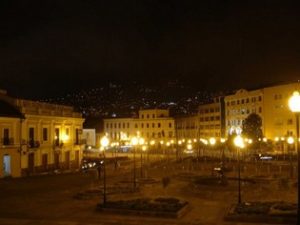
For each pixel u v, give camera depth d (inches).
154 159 3267.7
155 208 943.7
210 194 1258.6
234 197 1201.4
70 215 947.3
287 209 908.0
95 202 1128.2
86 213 965.8
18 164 1980.8
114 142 4990.2
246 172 1961.1
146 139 5270.7
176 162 2743.6
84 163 2913.4
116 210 951.0
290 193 1267.2
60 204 1107.9
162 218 896.9
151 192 1322.6
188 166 2363.4
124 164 2682.1
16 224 850.8
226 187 1343.5
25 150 2038.6
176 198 1097.4
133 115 6215.6
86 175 1911.9
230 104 5017.2
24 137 2042.3
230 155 3304.6
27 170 2057.1
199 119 5634.8
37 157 2165.4
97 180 1681.8
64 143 2438.5
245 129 4020.7
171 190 1364.4
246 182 1489.9
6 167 1921.8
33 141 2118.6
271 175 1766.7
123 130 5989.2
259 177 1667.1
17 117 1982.0
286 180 1540.4
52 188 1455.5
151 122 5836.6
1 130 1897.1
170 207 949.2
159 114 5871.1
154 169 2228.1
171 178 1731.1
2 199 1203.9
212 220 876.6
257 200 1115.3
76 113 2630.4
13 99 2062.0
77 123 2628.0
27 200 1182.9
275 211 885.2
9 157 1934.1
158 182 1558.8
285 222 830.5
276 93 4183.1
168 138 5802.2
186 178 1680.6
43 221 880.9
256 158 2859.3
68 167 2481.5
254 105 4498.0
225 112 5128.0
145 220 876.6
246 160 2746.1
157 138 5792.3
